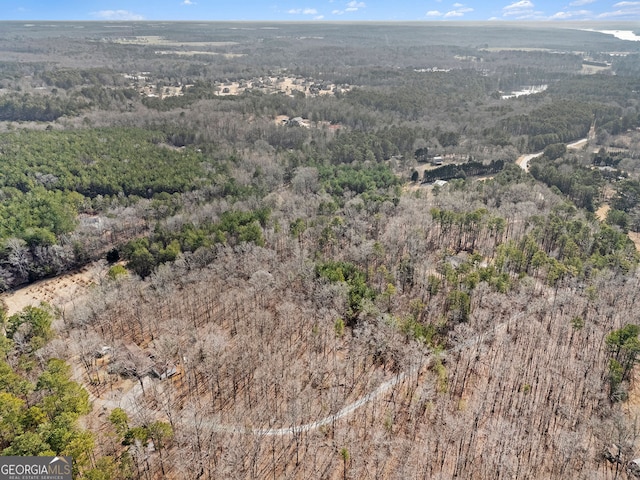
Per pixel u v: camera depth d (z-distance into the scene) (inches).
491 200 6943.9
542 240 5684.1
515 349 3846.0
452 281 4530.0
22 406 2947.8
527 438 3051.2
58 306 4697.3
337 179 7711.6
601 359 3725.4
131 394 3452.3
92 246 5944.9
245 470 2842.0
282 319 4170.8
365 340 3804.1
